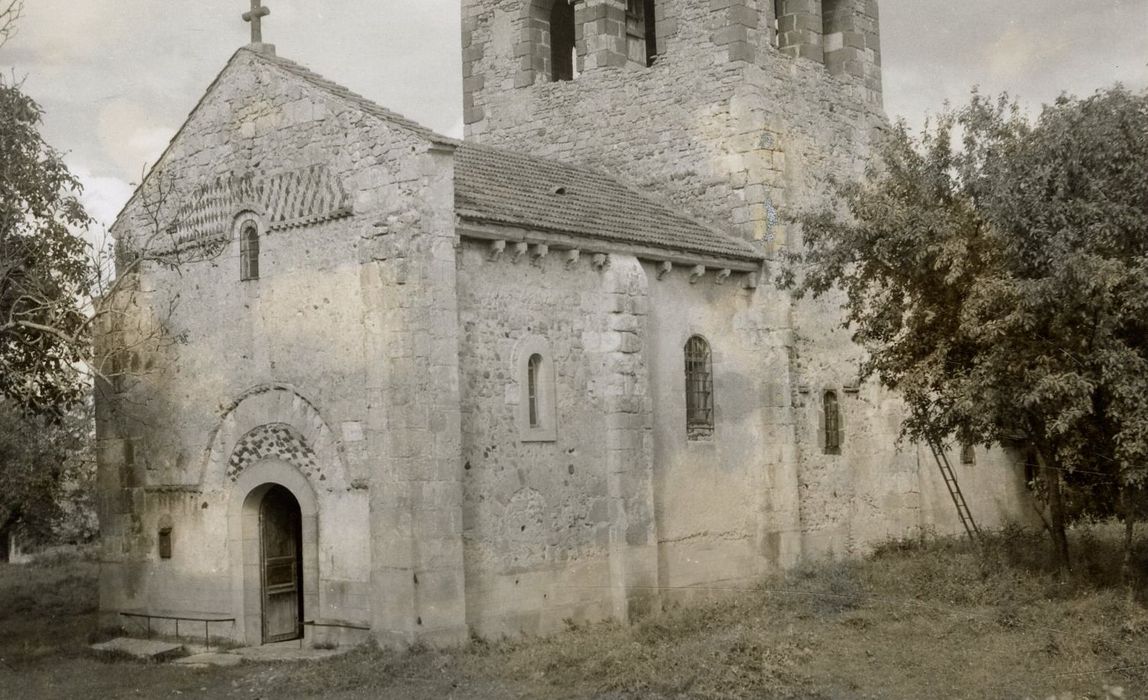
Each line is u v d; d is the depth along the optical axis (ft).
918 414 71.87
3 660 63.41
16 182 66.13
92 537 151.74
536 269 66.33
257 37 68.64
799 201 86.63
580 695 50.65
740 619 65.00
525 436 64.44
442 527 58.18
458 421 59.52
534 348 65.57
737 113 83.97
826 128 90.89
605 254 69.77
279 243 65.62
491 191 69.36
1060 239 59.62
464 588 59.82
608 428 69.26
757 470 80.89
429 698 50.90
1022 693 49.37
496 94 96.94
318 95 64.18
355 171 62.13
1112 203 60.80
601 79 91.45
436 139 59.57
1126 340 62.54
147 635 70.44
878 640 58.70
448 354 59.47
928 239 66.69
